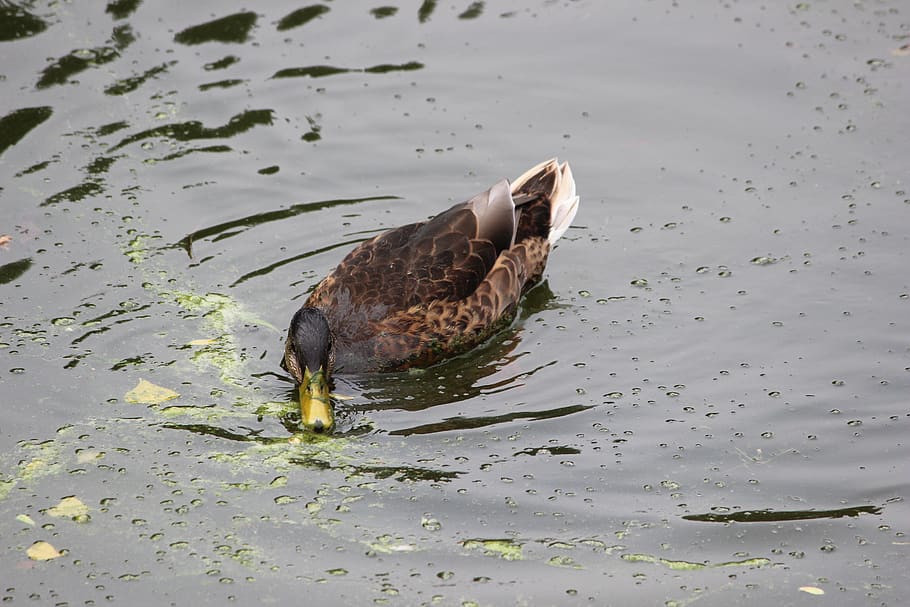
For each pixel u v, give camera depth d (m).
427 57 17.91
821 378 12.56
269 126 16.53
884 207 15.05
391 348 13.05
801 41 18.16
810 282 14.00
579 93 17.28
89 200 14.99
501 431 11.88
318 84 17.31
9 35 17.73
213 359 12.77
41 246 14.15
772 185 15.56
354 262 13.57
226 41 18.00
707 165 15.96
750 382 12.55
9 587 9.80
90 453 11.30
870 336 13.14
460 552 10.31
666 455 11.52
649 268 14.46
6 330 12.83
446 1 19.12
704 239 14.81
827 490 11.08
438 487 11.05
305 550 10.28
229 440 11.61
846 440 11.70
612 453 11.55
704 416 12.07
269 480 11.11
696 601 9.85
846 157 15.94
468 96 17.23
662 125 16.69
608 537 10.52
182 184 15.46
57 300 13.35
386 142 16.41
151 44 17.81
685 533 10.58
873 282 13.93
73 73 17.11
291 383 12.51
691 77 17.52
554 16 18.86
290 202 15.37
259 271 14.24
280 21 18.53
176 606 9.64
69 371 12.36
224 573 10.01
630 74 17.61
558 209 14.79
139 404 11.99
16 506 10.66
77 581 9.88
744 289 13.98
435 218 13.94
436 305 13.23
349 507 10.80
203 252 14.40
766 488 11.11
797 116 16.70
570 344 13.34
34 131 15.99
